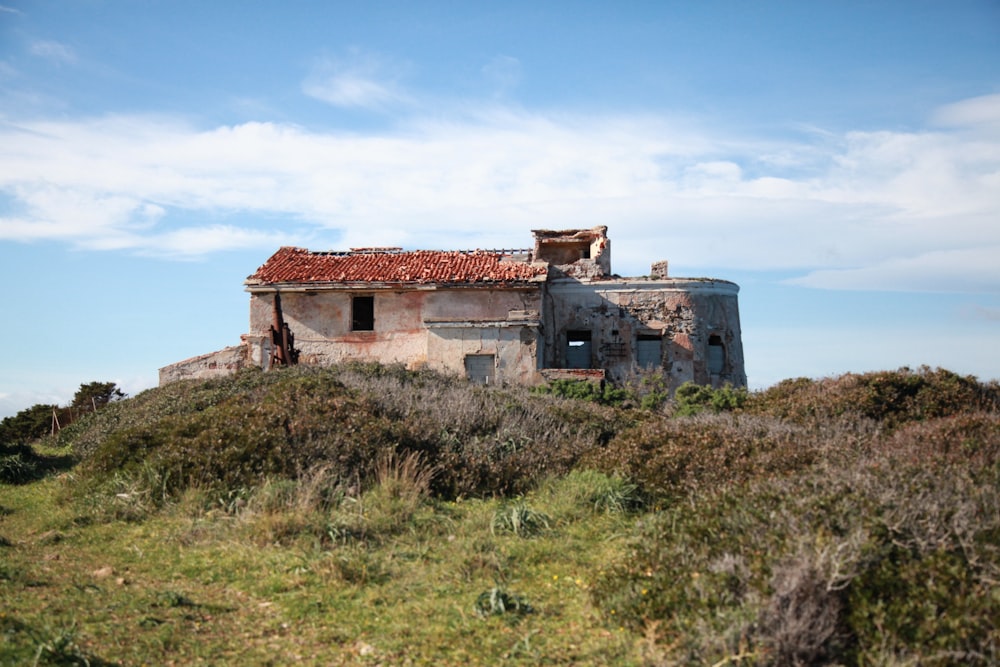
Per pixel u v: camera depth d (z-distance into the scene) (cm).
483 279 2711
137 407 1866
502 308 2722
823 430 1219
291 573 767
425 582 751
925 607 550
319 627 655
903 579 583
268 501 946
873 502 669
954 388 1384
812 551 605
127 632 630
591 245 3119
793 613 557
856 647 551
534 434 1345
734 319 2975
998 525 632
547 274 2845
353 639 633
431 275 2772
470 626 652
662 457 1086
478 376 2589
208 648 610
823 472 814
